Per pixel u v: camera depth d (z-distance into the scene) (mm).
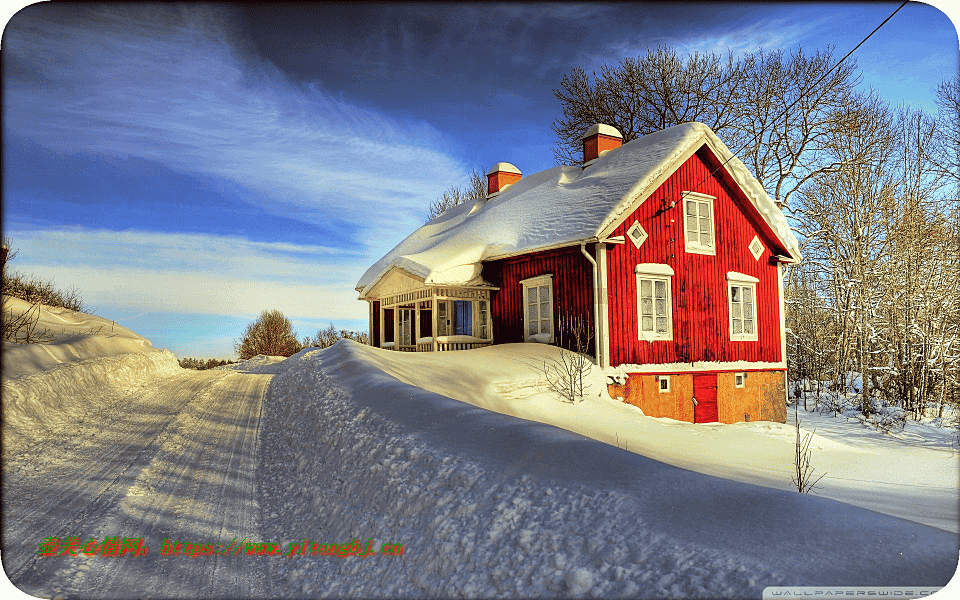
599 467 4996
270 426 11352
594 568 3762
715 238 17562
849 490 8891
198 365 35938
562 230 15891
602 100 35438
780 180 30438
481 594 3938
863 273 24250
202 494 7375
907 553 3404
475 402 11367
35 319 16625
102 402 12898
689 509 4164
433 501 5285
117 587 4918
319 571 5258
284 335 42312
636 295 15492
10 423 9469
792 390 27062
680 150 16484
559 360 14297
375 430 7426
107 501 6723
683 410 15922
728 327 17469
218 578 5266
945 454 15070
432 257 18078
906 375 21547
